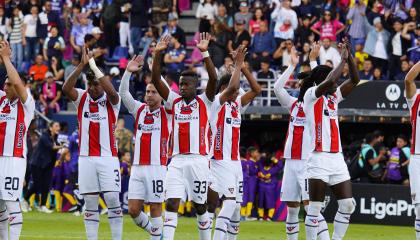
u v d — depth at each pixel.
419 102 35.44
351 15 68.25
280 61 68.00
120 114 66.94
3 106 35.75
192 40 77.06
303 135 38.84
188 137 35.44
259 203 59.28
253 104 63.94
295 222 39.38
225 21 69.81
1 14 75.81
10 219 35.72
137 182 37.47
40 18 74.25
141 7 72.94
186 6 77.69
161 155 37.34
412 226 55.84
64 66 72.62
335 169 35.72
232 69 39.41
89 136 37.47
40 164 61.81
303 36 68.44
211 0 72.00
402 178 57.62
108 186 37.44
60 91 70.56
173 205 35.31
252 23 69.75
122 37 72.81
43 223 53.53
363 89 60.41
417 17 68.50
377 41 67.00
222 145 38.03
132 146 61.28
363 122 61.66
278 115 61.88
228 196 37.84
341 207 35.94
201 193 35.50
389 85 60.03
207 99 35.59
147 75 66.00
